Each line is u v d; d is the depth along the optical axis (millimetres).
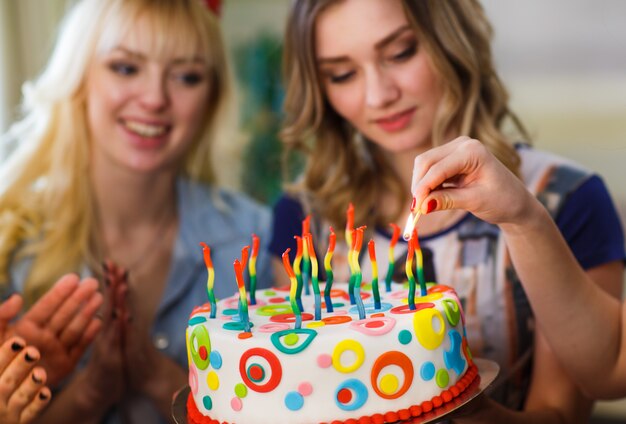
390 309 1179
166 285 1961
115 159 1891
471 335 1498
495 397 1479
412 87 1427
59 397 1698
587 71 2898
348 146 1669
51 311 1513
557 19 2928
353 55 1421
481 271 1498
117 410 1798
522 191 1141
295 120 1657
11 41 2896
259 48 4242
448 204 1100
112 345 1647
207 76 1926
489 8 2979
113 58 1808
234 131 2205
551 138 3008
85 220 1957
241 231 2072
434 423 1064
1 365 1296
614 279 1479
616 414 3141
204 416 1162
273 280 1951
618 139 2877
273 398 1082
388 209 1631
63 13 3033
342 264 1620
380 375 1086
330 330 1093
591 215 1472
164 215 2035
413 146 1481
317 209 1684
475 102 1478
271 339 1081
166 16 1802
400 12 1393
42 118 2010
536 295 1265
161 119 1847
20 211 1971
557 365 1434
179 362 1912
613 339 1298
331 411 1075
